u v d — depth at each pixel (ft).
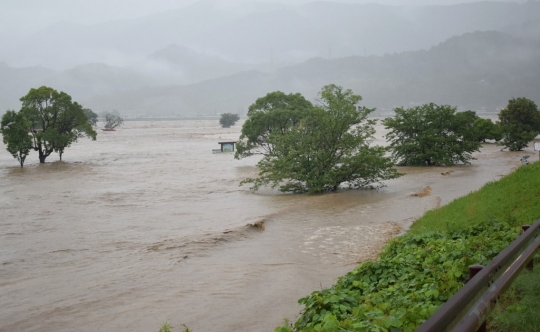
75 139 204.54
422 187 109.09
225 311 36.91
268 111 175.32
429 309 22.06
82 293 42.55
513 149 208.23
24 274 49.37
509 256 17.54
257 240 64.34
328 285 42.78
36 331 34.01
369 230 67.26
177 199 102.58
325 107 116.47
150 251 58.18
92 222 78.28
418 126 160.25
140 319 35.73
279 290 41.88
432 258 34.55
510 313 18.21
